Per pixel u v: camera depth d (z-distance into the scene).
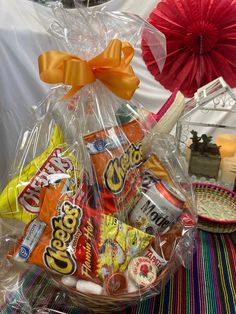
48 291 0.42
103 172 0.42
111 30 0.50
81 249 0.36
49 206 0.37
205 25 0.61
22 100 1.03
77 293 0.35
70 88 0.49
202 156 0.69
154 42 0.55
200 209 0.61
